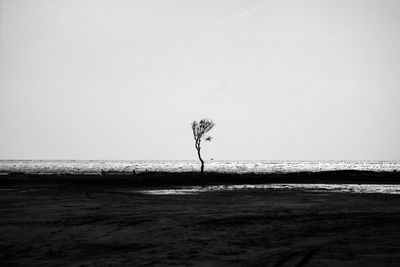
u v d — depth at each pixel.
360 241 15.78
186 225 19.55
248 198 33.03
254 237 16.55
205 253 13.71
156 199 32.12
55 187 44.84
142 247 14.66
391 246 14.93
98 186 46.62
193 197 34.03
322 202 29.86
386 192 39.84
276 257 13.24
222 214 23.22
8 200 31.36
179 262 12.52
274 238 16.34
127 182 50.56
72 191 39.97
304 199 32.31
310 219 21.38
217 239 16.09
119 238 16.33
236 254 13.59
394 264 12.48
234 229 18.39
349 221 20.73
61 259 12.95
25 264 12.36
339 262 12.70
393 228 18.70
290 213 23.73
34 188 43.53
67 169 125.62
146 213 23.69
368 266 12.26
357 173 67.44
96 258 13.05
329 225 19.50
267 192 39.38
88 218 21.75
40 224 19.80
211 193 38.19
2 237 16.53
